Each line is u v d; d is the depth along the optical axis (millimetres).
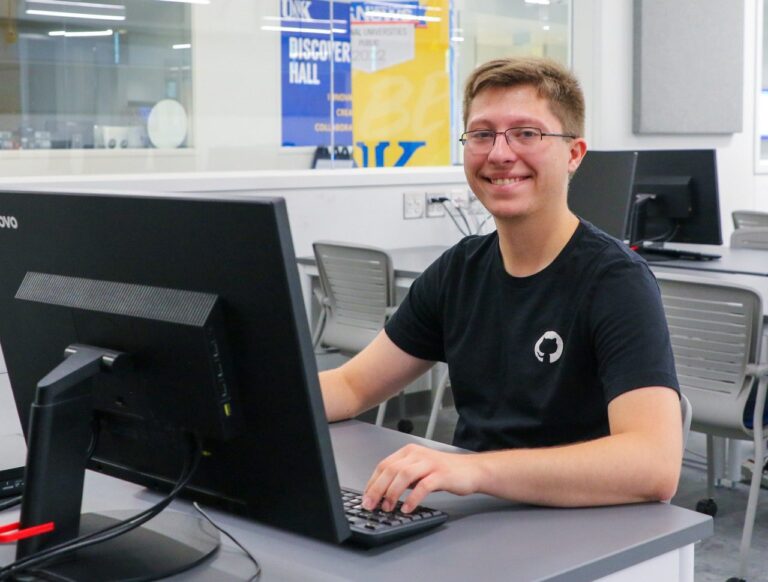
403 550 1073
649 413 1262
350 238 4336
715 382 2750
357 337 3807
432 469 1140
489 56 4852
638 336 1320
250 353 950
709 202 3920
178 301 971
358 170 4430
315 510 975
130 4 3732
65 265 1089
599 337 1360
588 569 1029
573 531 1122
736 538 3012
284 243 891
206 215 928
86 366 1025
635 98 5297
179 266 971
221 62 3990
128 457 1128
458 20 4711
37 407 1009
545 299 1439
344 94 4367
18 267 1142
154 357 1000
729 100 5672
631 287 1362
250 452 997
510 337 1468
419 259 4004
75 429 1033
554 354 1421
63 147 3662
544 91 1401
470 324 1524
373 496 1131
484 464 1176
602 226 3627
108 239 1027
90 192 1035
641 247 4211
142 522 1037
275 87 4148
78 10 3621
